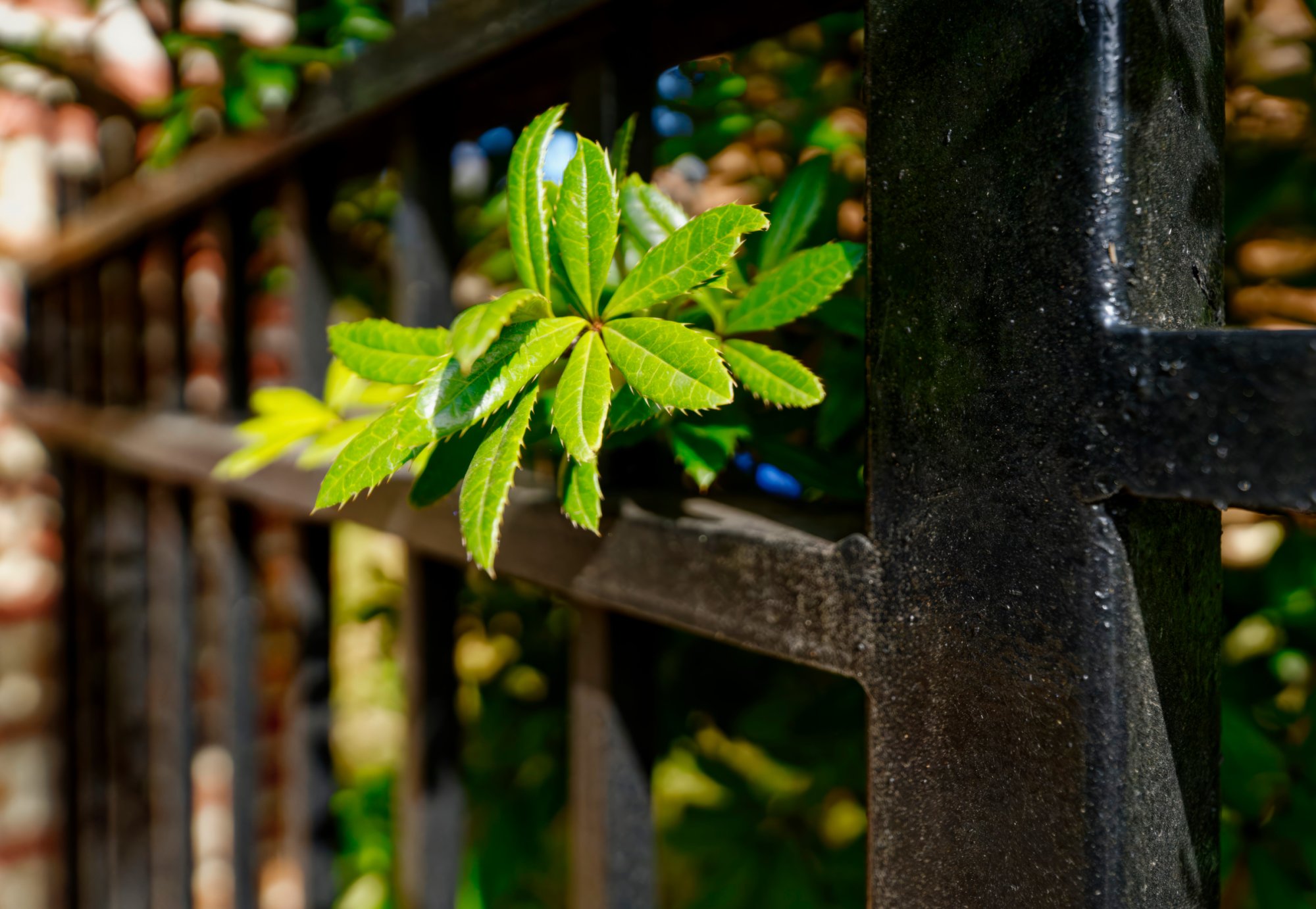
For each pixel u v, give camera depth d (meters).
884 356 0.41
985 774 0.40
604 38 0.50
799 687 0.82
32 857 1.29
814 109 0.78
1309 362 0.35
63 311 1.23
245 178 0.77
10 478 1.29
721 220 0.40
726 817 0.88
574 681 0.53
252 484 0.75
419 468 0.44
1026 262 0.39
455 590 0.62
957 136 0.40
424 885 0.62
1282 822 0.59
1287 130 0.65
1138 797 0.38
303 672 0.80
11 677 1.28
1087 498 0.38
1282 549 0.64
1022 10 0.39
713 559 0.46
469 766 1.06
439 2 0.56
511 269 0.96
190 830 1.03
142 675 1.14
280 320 1.40
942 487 0.40
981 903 0.40
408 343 0.44
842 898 0.83
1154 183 0.38
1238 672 0.64
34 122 1.28
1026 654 0.39
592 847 0.52
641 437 0.48
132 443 0.99
